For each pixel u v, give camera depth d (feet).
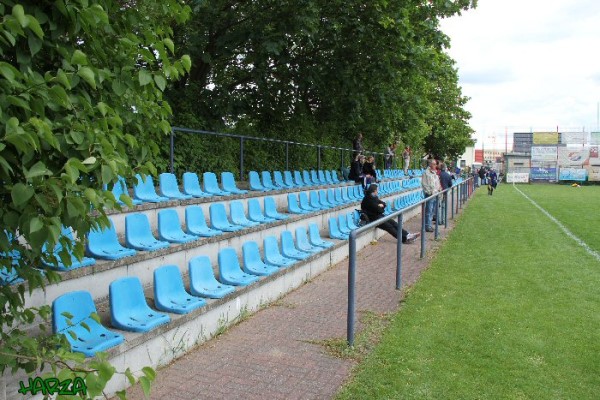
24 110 6.59
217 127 47.60
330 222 36.86
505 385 14.67
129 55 8.34
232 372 15.11
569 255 36.42
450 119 171.53
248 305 20.92
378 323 20.26
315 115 69.97
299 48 52.11
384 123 74.74
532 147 246.88
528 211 74.33
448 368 15.80
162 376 14.67
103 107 7.19
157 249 20.77
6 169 6.04
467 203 90.33
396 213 24.04
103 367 6.26
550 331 19.51
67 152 6.98
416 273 30.12
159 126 8.91
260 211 33.53
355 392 13.96
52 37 7.18
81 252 7.73
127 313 15.40
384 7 46.96
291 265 25.35
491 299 24.11
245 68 54.34
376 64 52.80
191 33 43.86
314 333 18.84
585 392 14.34
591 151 240.32
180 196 30.35
